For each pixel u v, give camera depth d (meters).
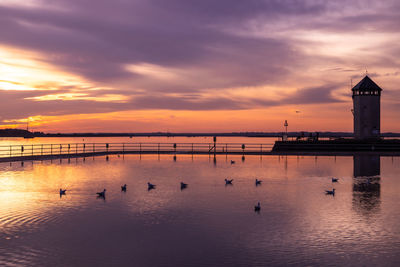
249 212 16.80
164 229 14.12
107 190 22.34
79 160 43.34
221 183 25.44
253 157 49.03
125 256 11.30
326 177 28.39
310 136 68.94
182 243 12.50
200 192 21.92
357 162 41.50
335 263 10.73
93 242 12.58
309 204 18.50
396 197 20.28
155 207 17.78
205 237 13.15
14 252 11.62
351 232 13.66
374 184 25.00
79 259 11.05
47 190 22.17
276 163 40.19
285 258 11.12
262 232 13.70
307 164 38.88
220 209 17.41
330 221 15.17
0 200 19.23
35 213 16.47
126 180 26.55
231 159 45.47
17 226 14.45
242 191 22.27
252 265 10.59
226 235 13.35
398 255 11.34
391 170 33.09
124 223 14.94
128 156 50.56
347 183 25.42
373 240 12.74
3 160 39.47
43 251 11.71
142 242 12.60
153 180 26.66
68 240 12.78
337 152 55.28
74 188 22.94
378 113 69.81
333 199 19.75
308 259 11.03
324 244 12.34
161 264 10.68
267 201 19.25
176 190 22.55
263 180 26.83
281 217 15.87
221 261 10.90
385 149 60.12
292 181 26.39
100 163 39.47
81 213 16.53
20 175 28.83
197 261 10.91
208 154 55.31
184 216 16.06
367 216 15.98
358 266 10.52
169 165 37.56
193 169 33.84
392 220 15.30
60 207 17.69
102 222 15.06
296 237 13.09
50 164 38.03
